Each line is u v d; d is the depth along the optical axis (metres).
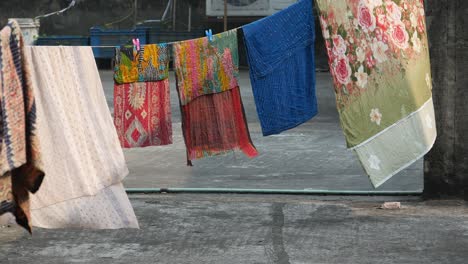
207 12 29.52
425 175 8.59
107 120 5.58
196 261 6.35
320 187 9.66
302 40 6.82
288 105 6.84
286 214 8.02
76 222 5.38
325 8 6.64
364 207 8.33
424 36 6.94
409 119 6.82
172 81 23.80
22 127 4.20
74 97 5.45
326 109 17.70
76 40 30.20
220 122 7.09
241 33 6.91
